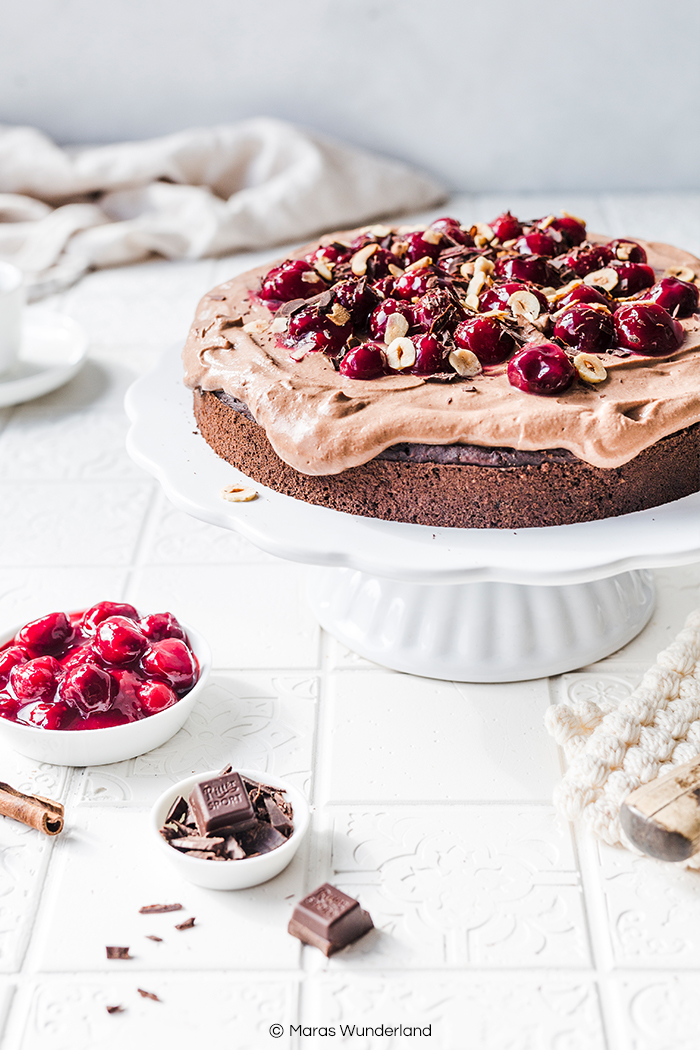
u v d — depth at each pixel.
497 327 0.74
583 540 0.70
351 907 0.65
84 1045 0.62
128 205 1.47
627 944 0.65
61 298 1.31
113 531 0.93
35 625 0.76
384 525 0.72
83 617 0.79
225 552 0.91
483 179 1.59
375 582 0.81
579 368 0.72
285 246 1.45
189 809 0.69
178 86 1.55
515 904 0.67
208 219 1.40
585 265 0.83
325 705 0.77
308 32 1.50
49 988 0.64
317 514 0.73
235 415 0.75
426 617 0.80
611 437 0.69
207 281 1.35
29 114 1.58
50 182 1.46
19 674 0.74
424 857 0.69
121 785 0.73
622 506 0.72
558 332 0.75
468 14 1.48
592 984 0.63
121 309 1.28
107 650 0.74
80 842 0.70
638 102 1.53
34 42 1.52
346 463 0.71
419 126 1.56
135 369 1.14
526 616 0.79
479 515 0.72
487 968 0.64
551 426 0.69
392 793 0.72
